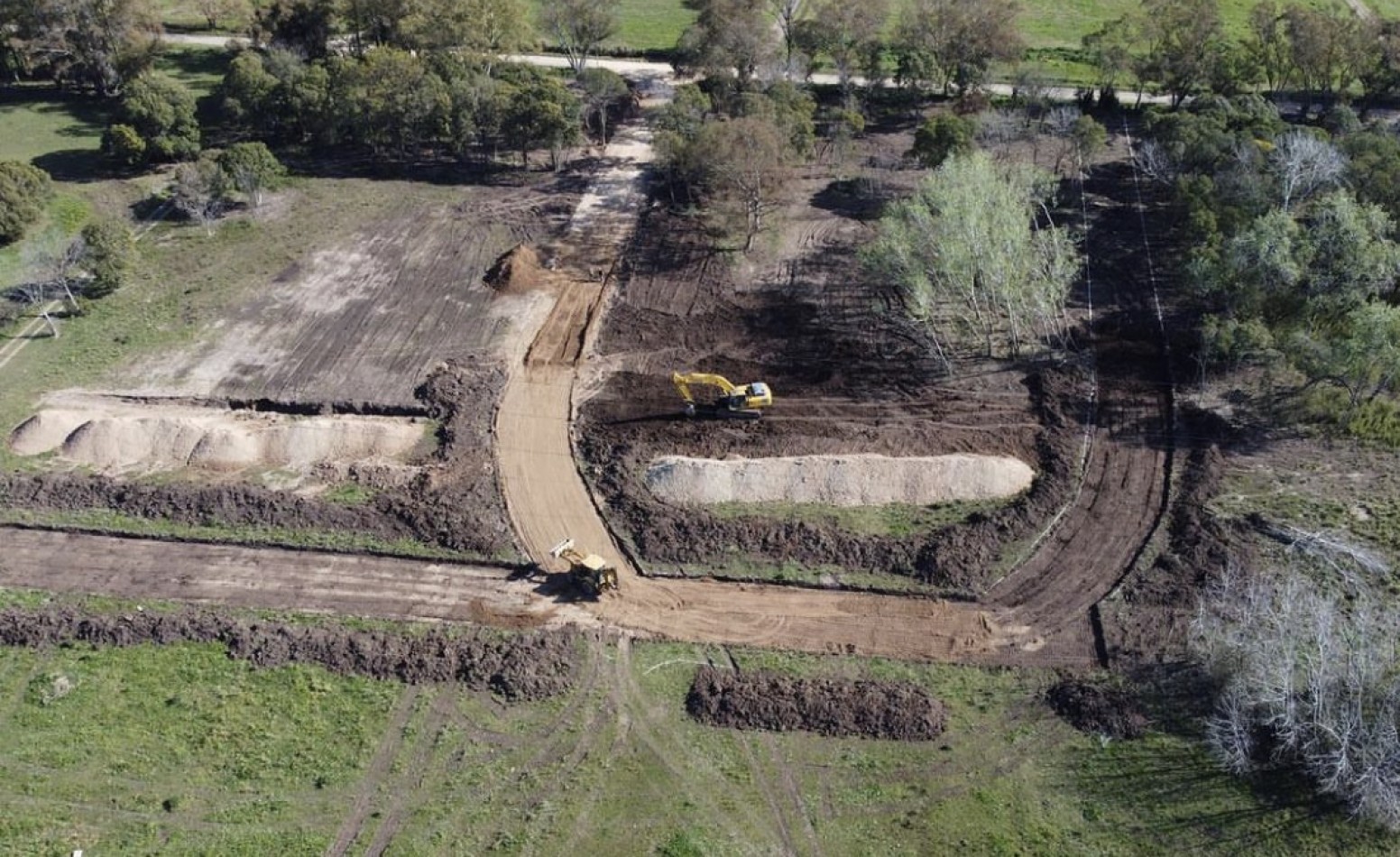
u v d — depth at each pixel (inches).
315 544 2068.2
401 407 2391.7
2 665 1834.4
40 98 3912.4
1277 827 1541.6
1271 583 1882.4
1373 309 2130.9
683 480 2143.2
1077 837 1546.5
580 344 2600.9
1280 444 2222.0
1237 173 2758.4
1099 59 3624.5
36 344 2623.0
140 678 1806.1
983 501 2123.5
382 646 1843.0
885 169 3304.6
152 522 2122.3
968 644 1854.1
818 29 3627.0
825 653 1847.9
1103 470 2182.6
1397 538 1974.7
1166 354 2491.4
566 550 2004.2
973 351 2524.6
